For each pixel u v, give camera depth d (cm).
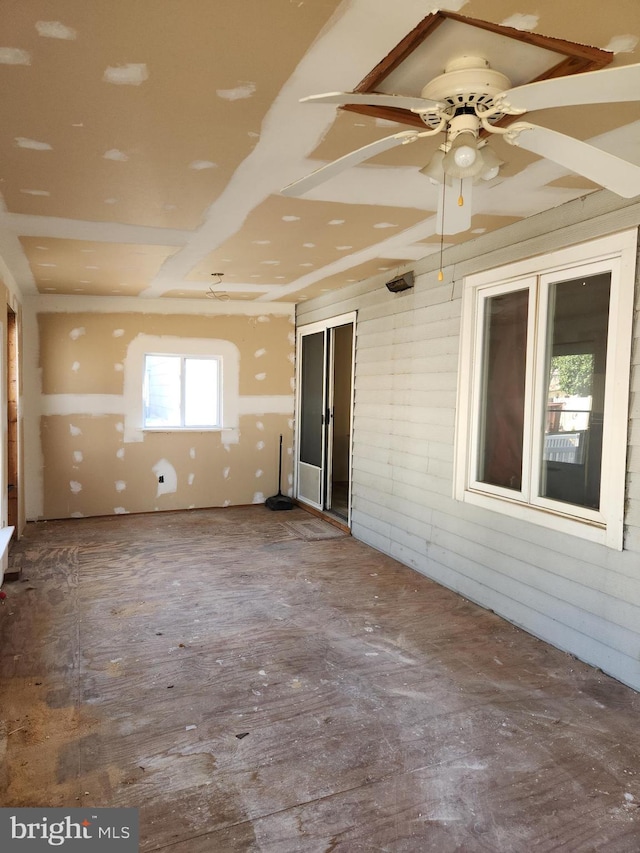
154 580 436
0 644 325
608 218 295
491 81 170
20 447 549
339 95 149
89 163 254
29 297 609
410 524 476
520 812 202
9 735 241
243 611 378
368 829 193
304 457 706
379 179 275
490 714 262
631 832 194
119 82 185
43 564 472
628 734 248
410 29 158
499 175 276
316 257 447
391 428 505
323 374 647
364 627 355
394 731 248
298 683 287
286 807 203
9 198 301
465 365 405
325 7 148
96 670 297
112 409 644
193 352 675
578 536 314
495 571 379
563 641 325
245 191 290
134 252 424
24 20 152
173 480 675
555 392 339
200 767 223
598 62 179
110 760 226
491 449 394
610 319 295
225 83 187
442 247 407
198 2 145
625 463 286
